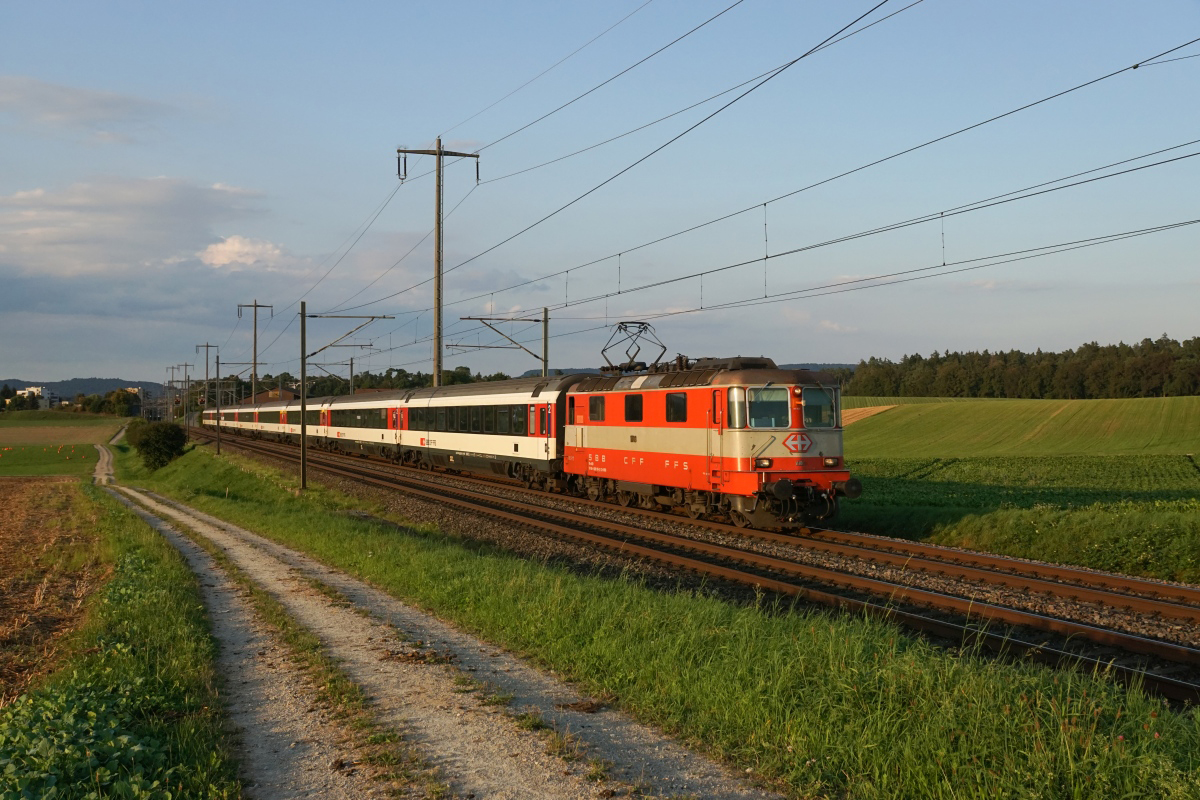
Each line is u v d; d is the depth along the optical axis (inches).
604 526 882.8
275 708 337.4
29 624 571.5
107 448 4311.0
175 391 6077.8
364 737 300.7
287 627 471.5
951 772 240.5
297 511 1129.4
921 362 7721.5
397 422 1830.7
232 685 371.2
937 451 2642.7
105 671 364.5
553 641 405.1
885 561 677.3
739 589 586.2
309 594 573.9
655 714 313.3
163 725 301.3
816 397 828.6
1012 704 271.0
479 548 809.5
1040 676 299.7
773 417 814.5
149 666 379.9
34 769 240.2
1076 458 2156.7
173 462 2768.2
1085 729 252.1
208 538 920.9
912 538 864.3
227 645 444.1
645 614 417.1
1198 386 4741.6
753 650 347.6
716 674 327.0
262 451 2564.0
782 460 810.2
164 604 513.3
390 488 1315.2
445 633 455.5
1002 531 798.5
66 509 1658.5
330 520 968.9
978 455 2415.1
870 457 2399.1
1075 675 312.5
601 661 372.2
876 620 459.2
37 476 2775.6
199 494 1704.0
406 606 530.0
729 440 815.1
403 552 685.9
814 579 614.5
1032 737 248.8
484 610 476.4
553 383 1232.2
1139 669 390.3
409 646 426.6
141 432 2844.5
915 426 3223.4
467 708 329.1
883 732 263.4
